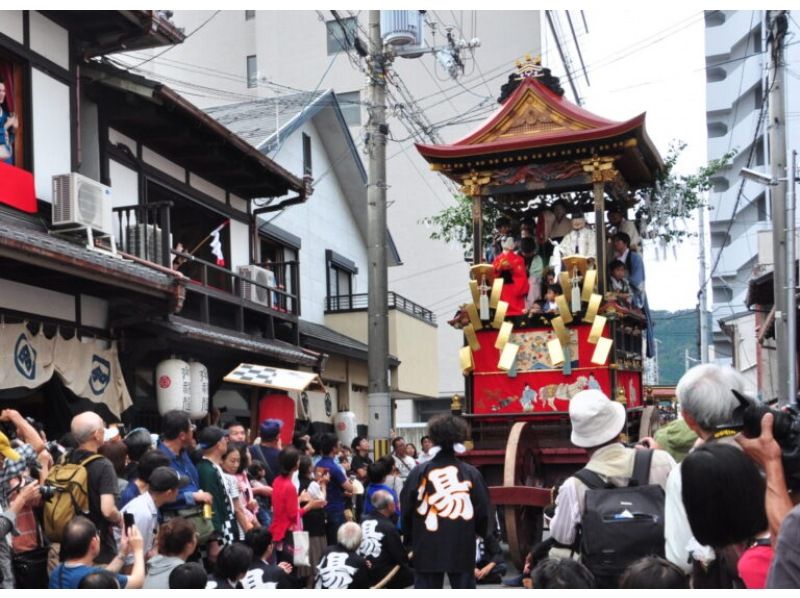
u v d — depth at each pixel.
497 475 9.61
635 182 11.54
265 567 6.26
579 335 9.72
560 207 11.44
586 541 4.13
